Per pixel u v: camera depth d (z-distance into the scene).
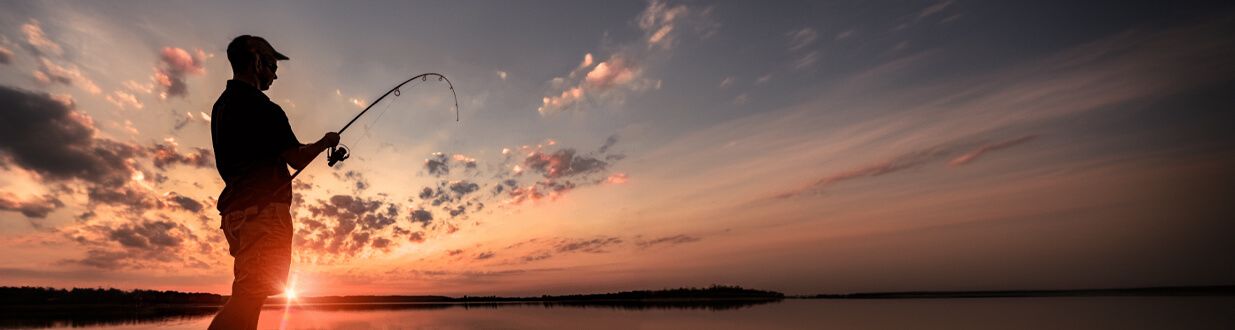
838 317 8.53
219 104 2.06
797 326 7.07
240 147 1.97
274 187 2.00
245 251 1.89
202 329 6.82
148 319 8.95
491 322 8.19
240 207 1.93
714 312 10.53
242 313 1.84
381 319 9.11
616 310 11.93
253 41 2.18
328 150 2.61
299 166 2.14
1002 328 6.31
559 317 9.44
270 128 2.03
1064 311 8.80
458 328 7.12
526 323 8.01
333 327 7.29
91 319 8.97
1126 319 6.97
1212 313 7.45
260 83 2.22
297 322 8.31
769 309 11.35
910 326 6.79
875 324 7.16
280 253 1.98
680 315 9.65
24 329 6.93
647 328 7.00
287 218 2.05
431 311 12.25
